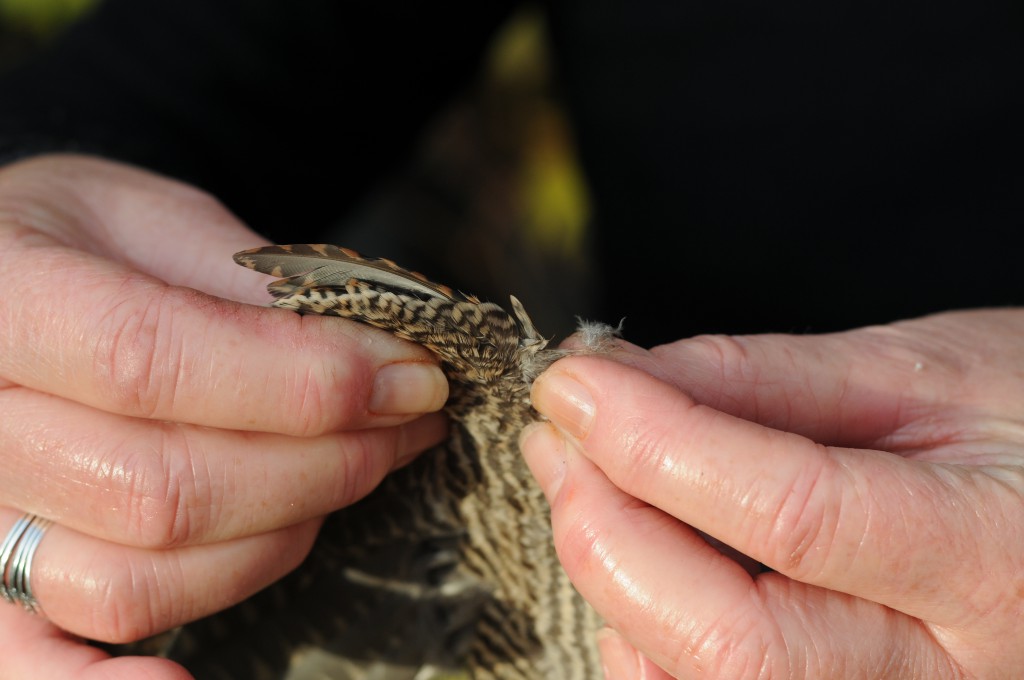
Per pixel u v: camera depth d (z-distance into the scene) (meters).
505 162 0.83
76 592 0.39
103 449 0.38
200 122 0.50
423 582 0.43
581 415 0.38
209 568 0.39
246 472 0.39
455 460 0.41
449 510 0.42
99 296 0.38
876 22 0.51
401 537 0.43
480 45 0.61
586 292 0.78
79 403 0.39
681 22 0.54
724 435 0.37
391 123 0.58
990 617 0.37
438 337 0.38
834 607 0.38
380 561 0.43
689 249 0.56
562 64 0.61
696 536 0.38
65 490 0.39
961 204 0.51
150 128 0.49
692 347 0.40
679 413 0.37
